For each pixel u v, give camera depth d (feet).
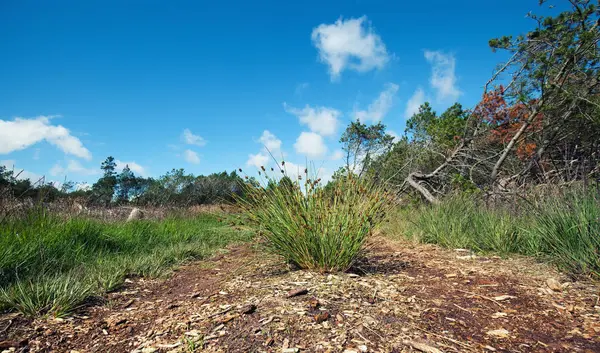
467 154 31.76
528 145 28.78
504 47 27.55
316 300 8.77
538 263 12.84
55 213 18.53
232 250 18.81
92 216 24.36
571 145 26.27
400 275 11.52
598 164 18.93
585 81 25.79
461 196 24.09
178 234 21.76
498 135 33.19
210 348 6.61
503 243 15.29
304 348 6.49
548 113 27.09
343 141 40.91
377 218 13.16
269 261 14.23
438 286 10.34
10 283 10.05
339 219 12.17
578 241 11.89
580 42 23.97
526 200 16.84
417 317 8.02
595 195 13.57
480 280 10.89
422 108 39.73
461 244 16.75
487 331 7.37
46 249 13.35
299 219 12.13
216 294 10.00
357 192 13.52
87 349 6.91
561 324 7.66
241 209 13.85
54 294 9.33
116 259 14.82
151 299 10.23
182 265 15.19
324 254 11.75
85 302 9.78
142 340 7.18
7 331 7.59
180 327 7.68
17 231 14.44
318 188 13.04
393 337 6.97
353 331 7.18
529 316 8.13
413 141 38.32
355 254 12.39
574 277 10.83
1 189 18.10
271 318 7.79
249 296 9.48
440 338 7.00
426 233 19.39
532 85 27.78
